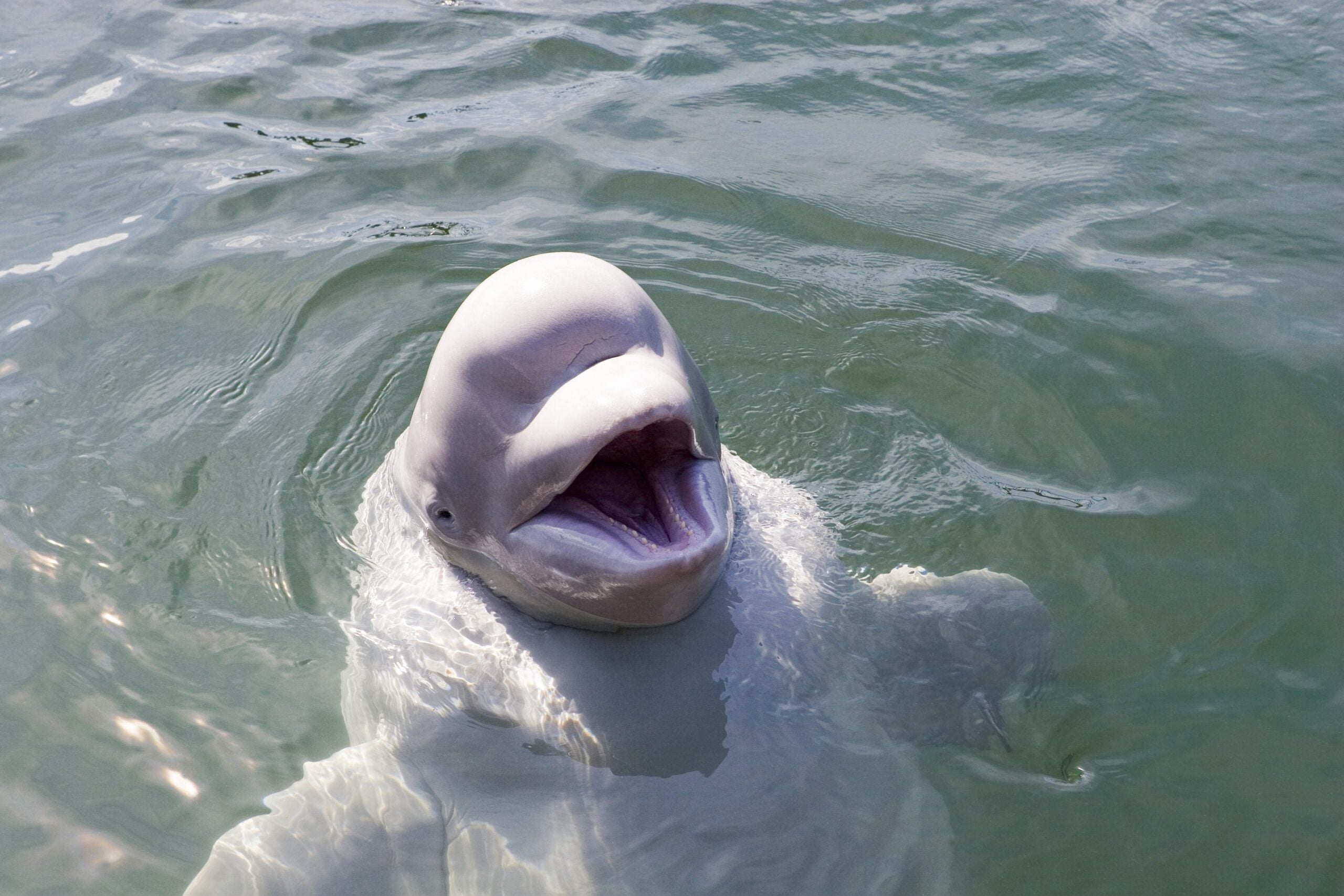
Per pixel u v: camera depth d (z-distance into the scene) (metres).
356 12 8.58
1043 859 3.26
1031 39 8.27
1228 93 7.64
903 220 6.30
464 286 5.76
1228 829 3.31
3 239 6.14
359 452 4.86
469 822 3.44
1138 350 5.31
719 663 3.55
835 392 5.11
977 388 5.12
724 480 3.58
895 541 4.33
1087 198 6.52
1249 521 4.37
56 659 3.94
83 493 4.61
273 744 3.69
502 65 7.83
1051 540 4.32
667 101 7.43
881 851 3.31
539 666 3.58
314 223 6.24
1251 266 5.89
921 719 3.60
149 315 5.61
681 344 3.64
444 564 3.88
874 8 8.70
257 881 3.19
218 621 4.10
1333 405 4.92
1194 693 3.72
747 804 3.35
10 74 7.79
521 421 3.31
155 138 7.03
